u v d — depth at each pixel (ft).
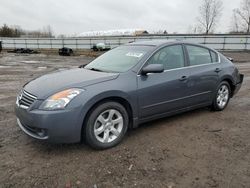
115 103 12.55
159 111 14.52
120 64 14.38
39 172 10.38
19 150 12.23
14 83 30.73
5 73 40.96
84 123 11.81
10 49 141.69
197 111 18.69
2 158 11.45
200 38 121.90
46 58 84.07
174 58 15.44
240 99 22.57
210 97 17.65
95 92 11.75
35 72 42.75
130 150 12.39
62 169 10.61
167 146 12.88
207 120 16.76
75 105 11.25
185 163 11.25
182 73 15.35
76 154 11.91
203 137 14.05
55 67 52.54
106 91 12.01
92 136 11.94
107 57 16.12
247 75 38.34
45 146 12.64
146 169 10.70
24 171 10.44
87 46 143.95
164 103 14.58
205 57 17.52
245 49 112.16
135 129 15.03
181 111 15.98
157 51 14.73
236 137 14.12
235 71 19.43
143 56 14.21
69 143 11.84
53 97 11.27
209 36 118.83
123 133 13.09
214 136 14.20
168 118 16.99
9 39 155.02
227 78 18.58
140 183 9.74
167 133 14.52
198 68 16.46
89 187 9.46
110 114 12.50
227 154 12.11
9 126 15.19
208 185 9.69
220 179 10.07
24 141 13.17
